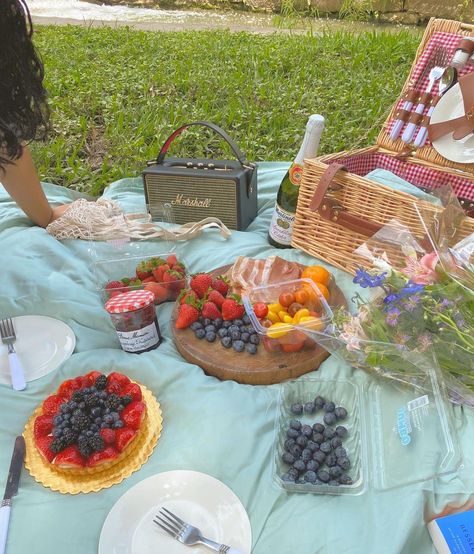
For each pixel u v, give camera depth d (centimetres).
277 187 220
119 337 133
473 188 177
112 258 170
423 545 97
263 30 575
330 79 369
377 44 434
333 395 124
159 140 284
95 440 103
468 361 115
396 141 191
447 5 583
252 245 178
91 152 282
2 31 109
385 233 146
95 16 650
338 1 616
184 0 696
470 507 101
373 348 119
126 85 358
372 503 101
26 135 129
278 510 101
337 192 158
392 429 114
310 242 171
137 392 114
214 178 180
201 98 339
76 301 152
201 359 130
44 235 181
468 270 124
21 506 101
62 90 355
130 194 220
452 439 108
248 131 298
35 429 108
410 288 118
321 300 135
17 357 131
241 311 136
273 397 123
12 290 156
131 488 102
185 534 94
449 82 174
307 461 108
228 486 104
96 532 98
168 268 155
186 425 116
